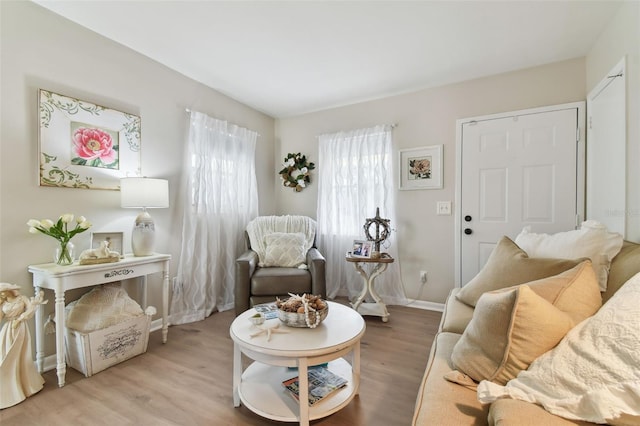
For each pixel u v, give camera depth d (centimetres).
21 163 187
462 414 88
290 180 397
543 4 188
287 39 228
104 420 148
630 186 177
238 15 200
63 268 180
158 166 265
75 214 212
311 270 281
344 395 151
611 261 143
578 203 249
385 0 184
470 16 200
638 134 169
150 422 146
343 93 329
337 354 139
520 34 220
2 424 145
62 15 203
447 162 303
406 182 324
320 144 372
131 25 213
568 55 248
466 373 104
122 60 238
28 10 189
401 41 229
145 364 202
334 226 361
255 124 379
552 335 92
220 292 320
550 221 259
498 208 279
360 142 345
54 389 172
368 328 262
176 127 281
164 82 270
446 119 304
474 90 291
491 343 98
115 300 209
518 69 272
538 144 263
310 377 163
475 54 247
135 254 230
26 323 179
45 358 194
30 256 190
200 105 304
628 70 178
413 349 222
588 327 88
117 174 235
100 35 224
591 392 72
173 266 277
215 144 312
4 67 180
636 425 65
